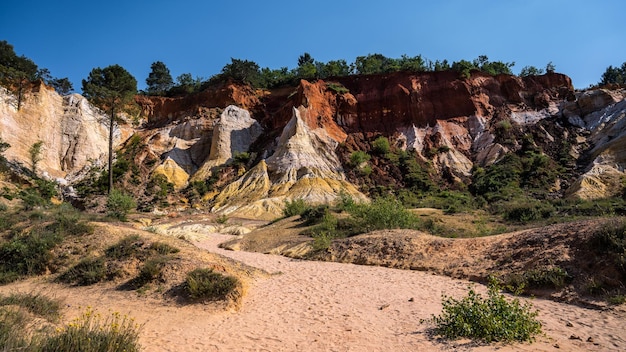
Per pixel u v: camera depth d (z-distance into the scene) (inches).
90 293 436.5
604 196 1508.4
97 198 1793.8
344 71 3319.4
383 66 3474.4
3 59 2455.7
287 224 1098.7
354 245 710.5
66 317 329.1
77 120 2544.3
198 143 2785.4
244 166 2428.6
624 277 354.0
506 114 2503.7
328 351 271.6
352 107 2704.2
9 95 2274.9
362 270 587.8
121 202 1337.4
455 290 440.5
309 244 786.2
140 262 493.0
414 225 855.7
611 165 1784.0
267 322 346.9
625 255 361.4
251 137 2760.8
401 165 2277.3
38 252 525.0
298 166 2145.7
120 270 475.8
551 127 2326.5
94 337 227.9
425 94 2689.5
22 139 2220.7
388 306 385.1
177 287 426.9
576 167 1993.1
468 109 2610.7
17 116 2262.6
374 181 2183.8
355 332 310.5
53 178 2190.0
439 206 1520.7
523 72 3253.0
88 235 574.2
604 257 384.8
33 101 2389.3
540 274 412.8
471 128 2539.4
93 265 487.2
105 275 474.6
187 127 2861.7
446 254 585.3
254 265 648.4
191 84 3543.3
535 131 2313.0
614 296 342.6
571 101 2529.5
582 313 328.5
